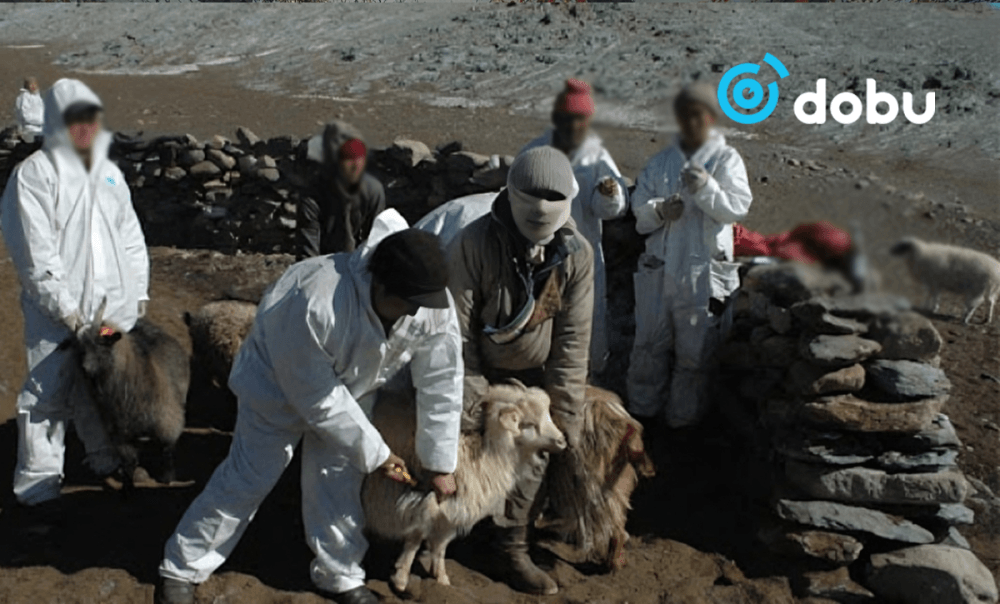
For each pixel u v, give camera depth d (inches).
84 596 159.0
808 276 196.7
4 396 234.8
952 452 177.9
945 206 418.6
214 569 160.1
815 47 754.8
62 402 183.6
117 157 375.2
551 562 179.9
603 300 221.0
